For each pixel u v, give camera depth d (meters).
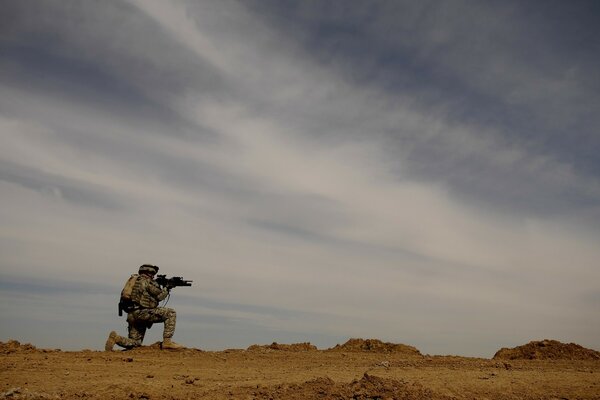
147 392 9.23
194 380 10.53
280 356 15.75
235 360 14.46
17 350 13.98
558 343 18.19
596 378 12.22
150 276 16.92
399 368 13.34
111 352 14.98
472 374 12.30
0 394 8.47
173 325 16.36
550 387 11.01
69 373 10.90
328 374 12.04
